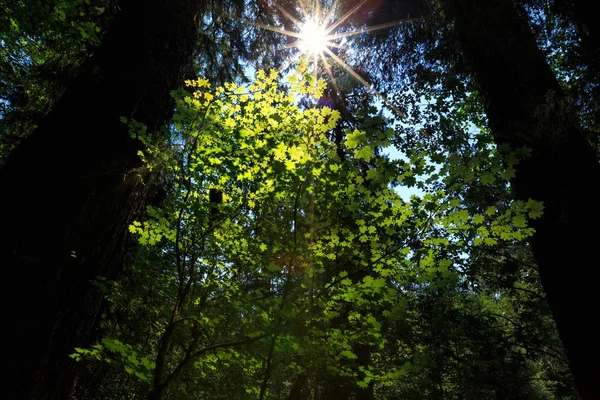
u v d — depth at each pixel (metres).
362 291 3.06
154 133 3.60
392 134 2.69
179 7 4.20
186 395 2.96
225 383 3.29
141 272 4.33
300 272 3.16
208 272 3.51
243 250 3.32
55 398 2.62
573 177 3.04
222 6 7.41
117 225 3.21
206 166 3.21
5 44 4.85
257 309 3.20
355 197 2.96
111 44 3.82
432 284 3.01
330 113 3.02
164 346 2.94
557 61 7.21
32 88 5.33
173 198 3.42
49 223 2.79
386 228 2.96
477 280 7.47
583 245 2.82
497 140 3.79
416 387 7.12
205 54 7.81
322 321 3.19
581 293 2.75
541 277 3.16
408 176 2.71
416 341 6.57
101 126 3.28
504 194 6.05
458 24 4.59
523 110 3.56
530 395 7.38
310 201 3.05
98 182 3.07
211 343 3.23
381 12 8.46
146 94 3.61
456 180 2.65
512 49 3.91
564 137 3.21
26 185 2.90
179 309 3.17
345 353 3.21
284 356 3.22
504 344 6.82
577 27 3.58
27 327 2.49
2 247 2.61
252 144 3.13
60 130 3.21
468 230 2.87
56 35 3.79
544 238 3.10
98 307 3.08
